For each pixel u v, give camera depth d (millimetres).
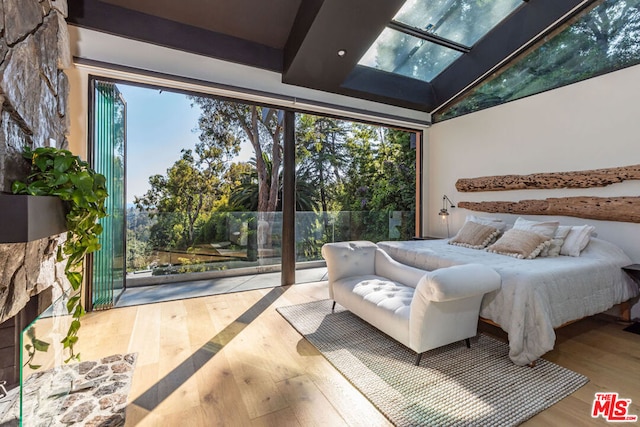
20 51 1410
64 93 2113
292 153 3906
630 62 2855
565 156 3336
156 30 2973
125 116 3301
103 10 2775
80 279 1701
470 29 3740
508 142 3898
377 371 1923
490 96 4105
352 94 4129
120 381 1811
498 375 1882
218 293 3527
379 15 2910
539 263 2439
